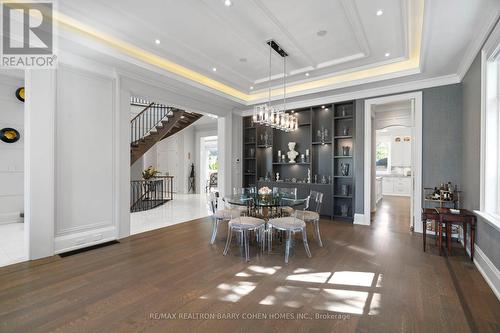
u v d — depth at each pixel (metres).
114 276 2.91
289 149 6.77
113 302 2.38
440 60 3.80
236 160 7.23
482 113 3.06
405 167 10.76
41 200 3.41
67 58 3.65
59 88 3.60
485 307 2.28
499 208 2.92
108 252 3.69
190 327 2.02
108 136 4.20
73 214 3.78
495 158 2.97
